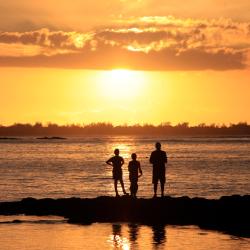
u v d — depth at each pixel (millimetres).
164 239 77062
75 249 71062
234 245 73062
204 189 166250
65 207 103375
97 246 72812
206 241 75625
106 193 152625
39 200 108812
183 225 88125
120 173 102812
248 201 100875
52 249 71188
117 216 96438
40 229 85000
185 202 99000
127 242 75188
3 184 181000
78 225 88688
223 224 88500
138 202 99375
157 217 95000
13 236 79500
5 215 99938
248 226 86688
